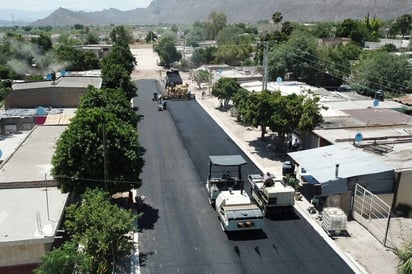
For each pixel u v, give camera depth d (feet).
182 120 183.62
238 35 495.00
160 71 344.69
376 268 75.05
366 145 111.65
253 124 135.33
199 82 265.13
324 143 120.16
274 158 132.77
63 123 146.41
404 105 168.45
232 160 101.35
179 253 79.97
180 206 99.96
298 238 85.40
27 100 174.91
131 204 97.96
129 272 73.61
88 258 65.62
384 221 90.38
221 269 75.10
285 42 297.74
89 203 75.56
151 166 126.00
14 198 84.74
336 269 74.95
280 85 198.90
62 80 193.57
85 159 86.02
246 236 86.33
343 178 91.40
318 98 130.11
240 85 202.69
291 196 92.79
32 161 103.71
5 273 71.05
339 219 85.40
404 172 93.40
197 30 618.44
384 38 493.77
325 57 272.31
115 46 322.75
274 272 74.23
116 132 89.66
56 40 586.86
